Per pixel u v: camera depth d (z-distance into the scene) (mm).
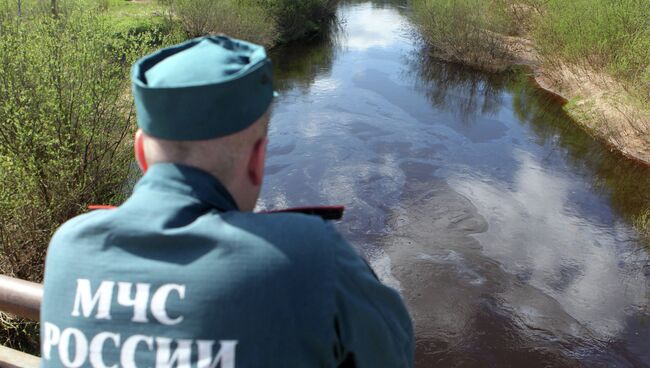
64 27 7023
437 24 17281
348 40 20109
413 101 13961
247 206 998
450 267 7539
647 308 6766
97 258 916
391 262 7680
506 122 12742
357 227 8523
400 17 23656
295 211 1073
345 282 895
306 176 10055
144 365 857
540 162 10781
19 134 5496
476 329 6473
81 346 890
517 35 18547
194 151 907
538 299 6934
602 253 7883
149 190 925
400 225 8562
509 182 9953
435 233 8359
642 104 10758
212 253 873
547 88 14898
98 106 6277
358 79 15648
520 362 6023
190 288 860
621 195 9555
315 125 12305
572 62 13695
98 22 6938
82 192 5941
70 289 922
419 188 9656
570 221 8727
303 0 20281
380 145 11359
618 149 11156
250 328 846
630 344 6242
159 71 914
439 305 6863
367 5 26531
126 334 872
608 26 12836
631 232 8422
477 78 15945
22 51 5836
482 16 17453
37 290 1490
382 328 930
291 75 16062
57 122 5914
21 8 9445
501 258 7738
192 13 16422
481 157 10930
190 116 871
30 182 5301
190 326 852
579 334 6379
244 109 896
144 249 899
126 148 6812
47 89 5641
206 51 935
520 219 8742
